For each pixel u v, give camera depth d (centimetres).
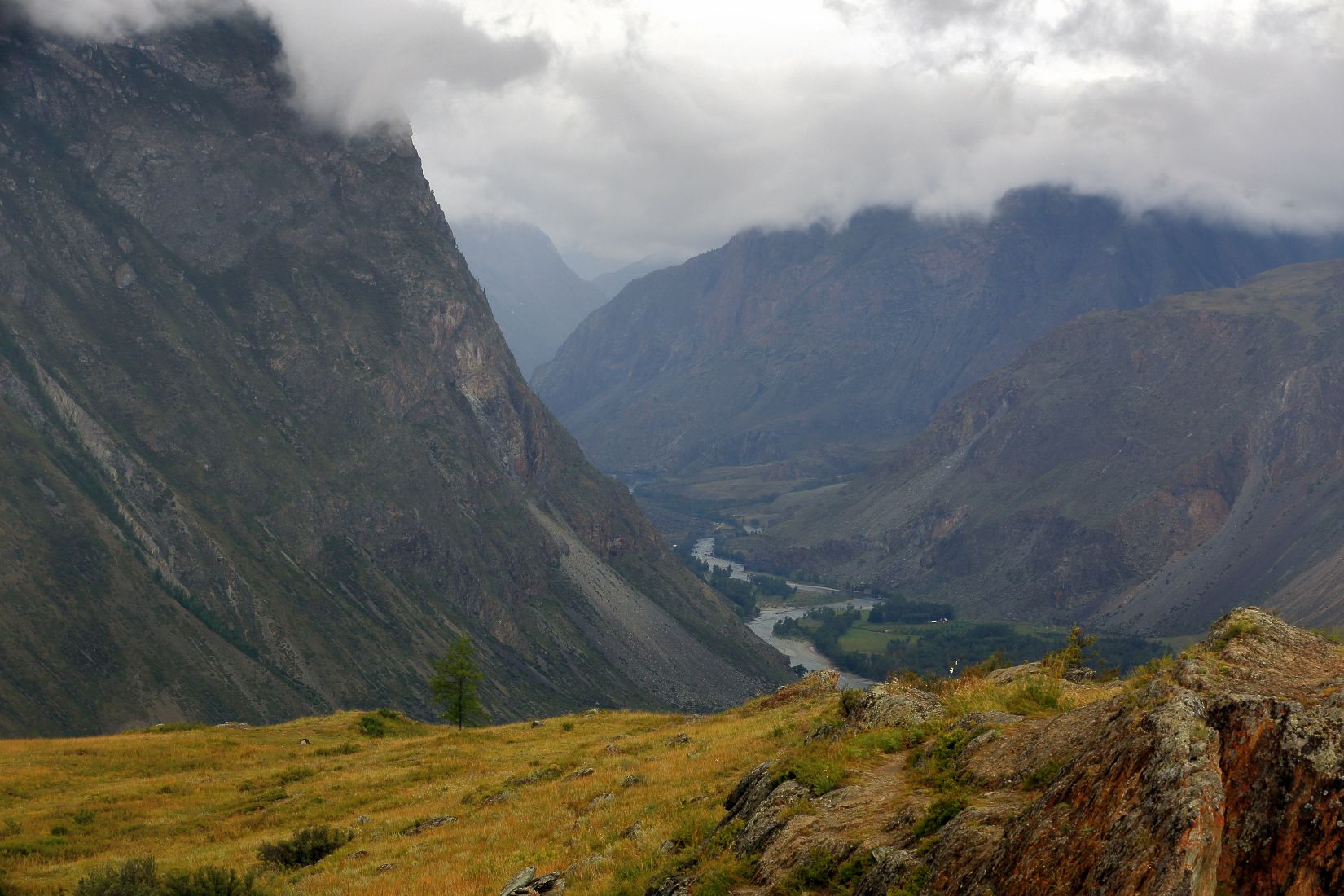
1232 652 1535
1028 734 1650
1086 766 1150
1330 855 916
